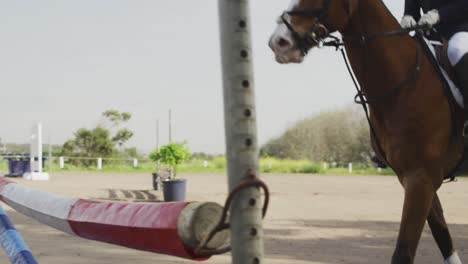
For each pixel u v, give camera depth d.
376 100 3.16
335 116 45.50
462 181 22.16
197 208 1.14
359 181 23.06
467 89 3.15
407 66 3.11
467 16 3.31
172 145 13.29
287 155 46.38
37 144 22.73
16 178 23.41
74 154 41.25
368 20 3.16
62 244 6.34
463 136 3.20
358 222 8.90
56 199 1.93
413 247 2.88
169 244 1.21
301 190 17.03
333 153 45.03
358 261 5.47
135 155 43.28
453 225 8.52
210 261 5.28
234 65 1.02
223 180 23.06
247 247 1.00
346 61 3.31
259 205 1.02
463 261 5.40
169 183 11.91
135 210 1.38
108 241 1.55
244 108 1.02
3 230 2.24
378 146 3.32
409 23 3.22
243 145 1.02
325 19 3.02
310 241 6.84
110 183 19.84
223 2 1.04
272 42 3.00
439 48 3.43
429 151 2.98
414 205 2.93
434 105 3.05
